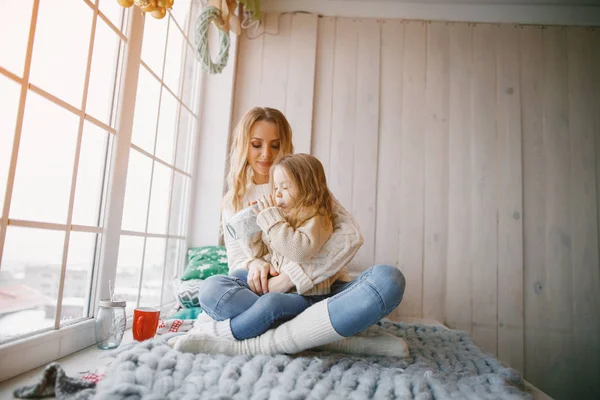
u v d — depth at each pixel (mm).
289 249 1257
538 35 2805
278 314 1212
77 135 1340
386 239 2664
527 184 2715
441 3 2809
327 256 1310
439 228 2676
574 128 2754
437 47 2805
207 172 2625
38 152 1180
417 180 2711
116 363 1047
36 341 1143
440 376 1139
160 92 2027
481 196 2697
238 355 1188
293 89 2748
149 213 2012
